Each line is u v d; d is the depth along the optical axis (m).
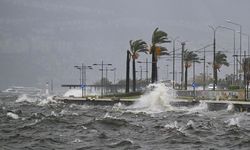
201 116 133.25
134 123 108.81
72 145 72.62
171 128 94.50
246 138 78.88
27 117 131.25
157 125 102.44
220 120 117.50
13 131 94.31
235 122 110.50
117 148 69.06
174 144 73.12
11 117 131.50
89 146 71.00
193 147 70.06
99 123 104.88
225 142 75.06
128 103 198.00
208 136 82.88
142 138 80.12
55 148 69.75
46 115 137.38
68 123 110.50
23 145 73.38
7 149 69.25
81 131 92.12
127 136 83.06
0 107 198.12
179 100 183.62
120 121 107.38
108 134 86.31
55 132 91.06
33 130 95.50
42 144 73.88
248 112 151.75
